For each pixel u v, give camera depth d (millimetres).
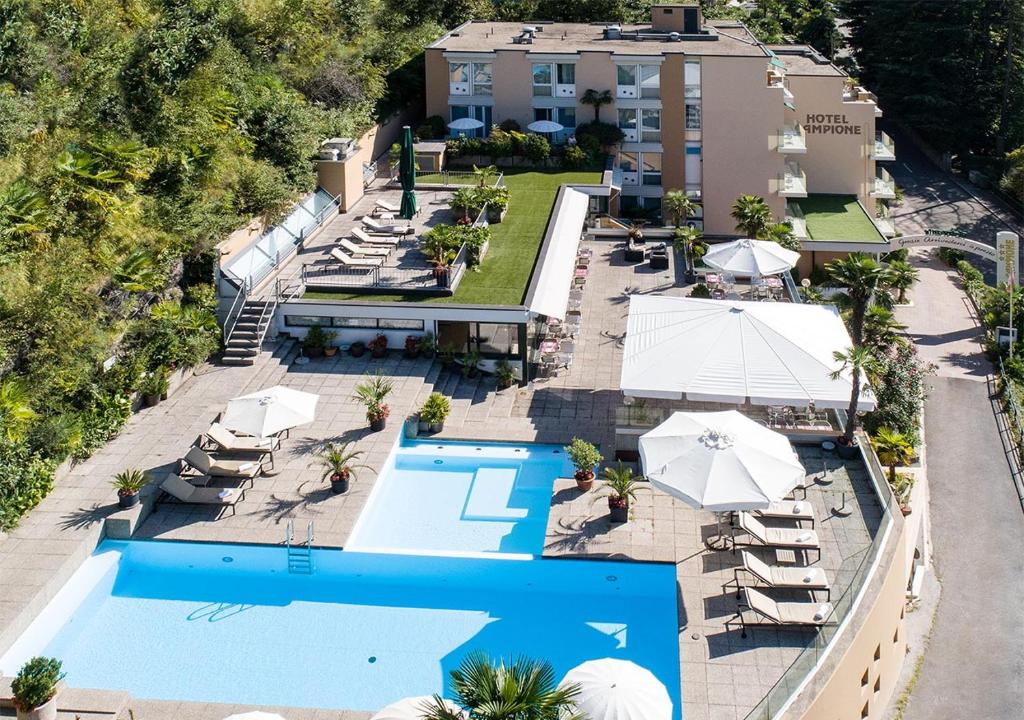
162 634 28375
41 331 35281
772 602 27641
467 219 51000
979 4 93312
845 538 30953
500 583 30438
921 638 33031
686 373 35156
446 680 26547
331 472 34344
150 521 32625
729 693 25344
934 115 93000
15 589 29000
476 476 35781
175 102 46188
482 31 73125
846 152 67438
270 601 29781
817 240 59719
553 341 43781
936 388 50562
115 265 38906
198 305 42469
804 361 35344
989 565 36750
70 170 39219
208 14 51188
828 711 25094
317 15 64188
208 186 45344
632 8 87375
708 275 50562
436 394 38594
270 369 41531
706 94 62844
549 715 19281
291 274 45812
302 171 52156
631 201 66312
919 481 41250
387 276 45000
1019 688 30891
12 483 32031
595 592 30000
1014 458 43844
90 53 47000
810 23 106375
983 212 81812
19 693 23906
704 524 31828
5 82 42844
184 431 37125
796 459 30516
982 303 60500
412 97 70812
